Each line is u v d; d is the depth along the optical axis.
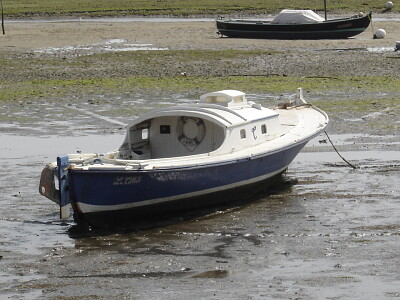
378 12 136.12
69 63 77.44
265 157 33.97
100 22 127.88
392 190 34.97
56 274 25.69
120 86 63.53
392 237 28.77
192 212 32.56
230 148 33.41
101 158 31.25
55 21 132.88
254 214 32.16
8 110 54.28
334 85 62.00
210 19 135.50
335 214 31.78
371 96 56.97
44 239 29.34
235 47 89.81
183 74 68.94
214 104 34.41
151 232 30.12
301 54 81.19
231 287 24.36
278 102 55.56
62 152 42.72
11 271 26.02
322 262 26.39
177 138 34.28
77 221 30.12
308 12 98.50
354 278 24.91
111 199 29.75
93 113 53.12
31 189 35.66
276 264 26.34
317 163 39.94
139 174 29.64
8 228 30.53
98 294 23.97
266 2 149.50
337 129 46.88
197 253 27.59
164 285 24.61
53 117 51.97
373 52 82.06
